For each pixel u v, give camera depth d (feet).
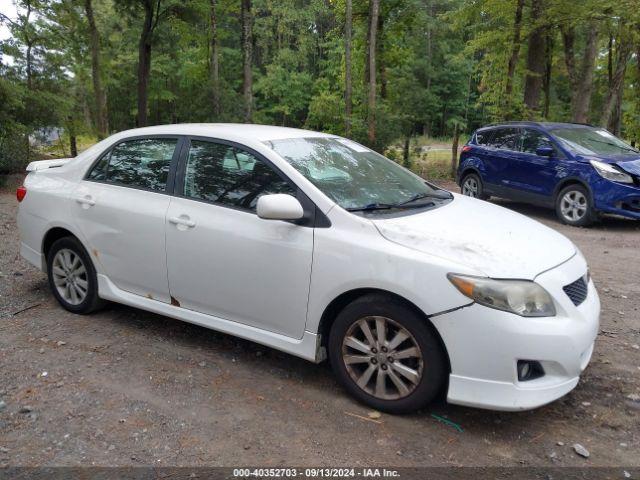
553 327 10.02
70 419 10.80
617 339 14.94
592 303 11.42
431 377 10.48
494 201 40.60
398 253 10.59
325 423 10.78
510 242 11.20
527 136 34.73
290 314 11.93
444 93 142.31
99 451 9.80
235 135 13.32
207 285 13.05
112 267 14.89
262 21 133.80
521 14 53.67
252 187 12.62
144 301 14.47
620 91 69.36
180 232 13.29
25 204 16.98
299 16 135.33
